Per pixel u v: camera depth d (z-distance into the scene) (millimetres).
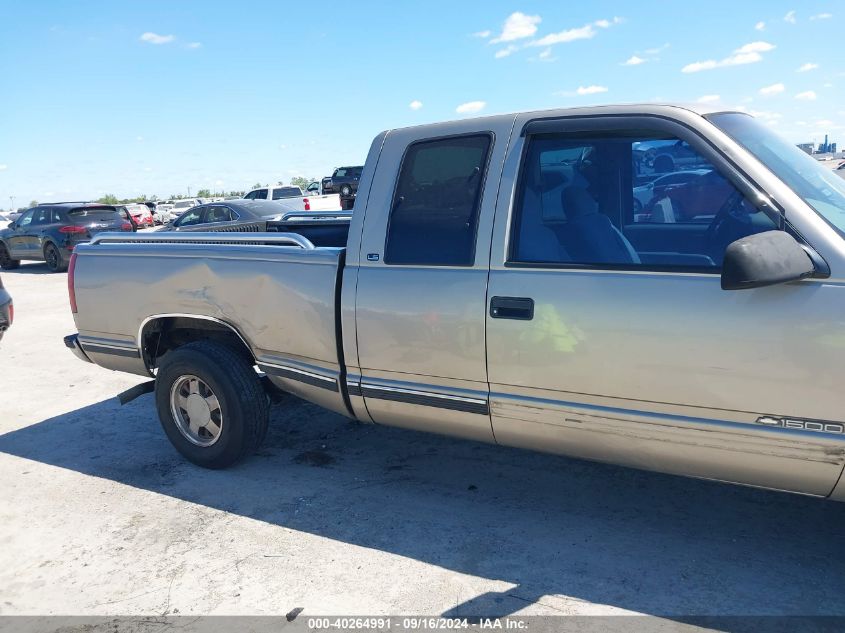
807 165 3145
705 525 3504
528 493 3949
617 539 3412
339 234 5523
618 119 3004
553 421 3143
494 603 2955
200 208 16125
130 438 5129
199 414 4391
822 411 2555
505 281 3133
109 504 4055
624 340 2863
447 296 3277
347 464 4461
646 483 3994
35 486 4348
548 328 3021
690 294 2750
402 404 3568
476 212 3250
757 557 3197
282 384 4098
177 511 3928
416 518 3719
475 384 3295
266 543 3533
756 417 2674
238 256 4012
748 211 2781
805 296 2551
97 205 16984
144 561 3430
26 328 9492
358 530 3621
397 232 3473
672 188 2963
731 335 2662
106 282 4543
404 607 2957
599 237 3041
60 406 5980
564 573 3146
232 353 4219
